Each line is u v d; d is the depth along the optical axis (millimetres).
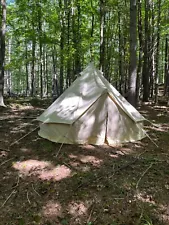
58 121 5688
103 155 5035
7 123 7977
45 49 20516
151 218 3057
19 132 6852
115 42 17797
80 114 5578
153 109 10648
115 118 5805
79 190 3711
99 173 4211
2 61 11141
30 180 4066
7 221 3111
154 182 3900
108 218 3100
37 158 4926
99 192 3646
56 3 16062
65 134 5656
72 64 15820
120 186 3777
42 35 14781
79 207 3334
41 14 15297
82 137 5656
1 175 4250
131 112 6262
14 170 4430
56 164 4609
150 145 5758
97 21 16172
